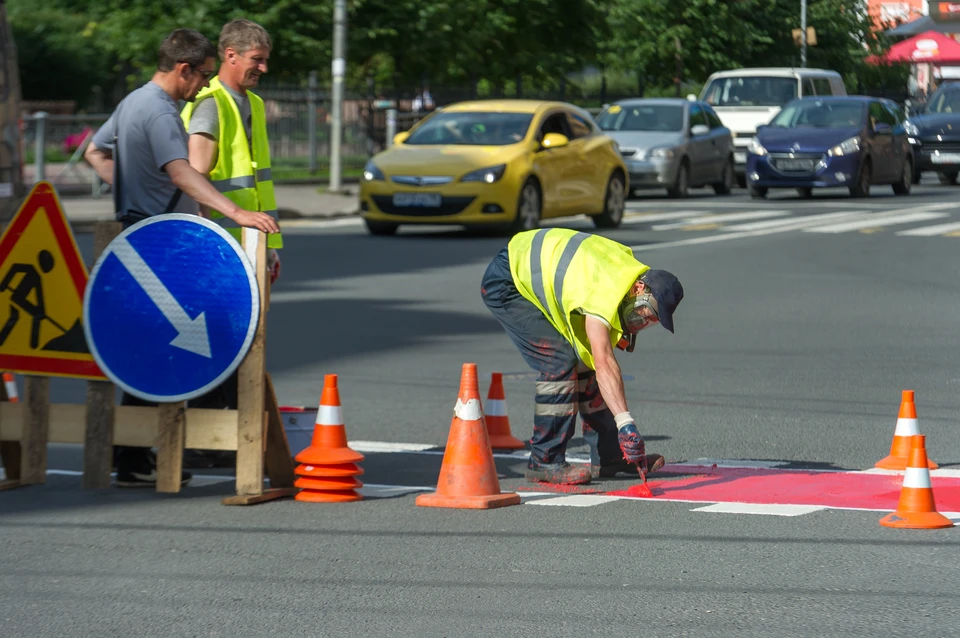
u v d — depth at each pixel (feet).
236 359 48.42
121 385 49.60
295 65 228.02
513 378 74.90
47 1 245.45
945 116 238.27
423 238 147.33
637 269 48.80
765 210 178.50
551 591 37.68
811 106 206.08
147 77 229.04
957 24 395.34
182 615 35.81
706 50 318.45
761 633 33.99
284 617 35.53
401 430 61.98
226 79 54.85
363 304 100.99
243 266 48.39
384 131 261.44
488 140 148.66
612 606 36.24
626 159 202.69
